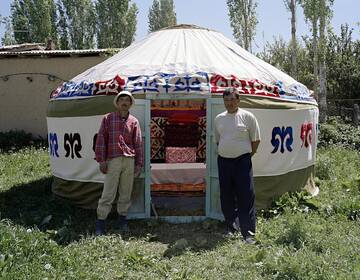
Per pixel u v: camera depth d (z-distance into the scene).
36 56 14.62
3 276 3.94
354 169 9.59
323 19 19.11
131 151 5.58
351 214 6.19
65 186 6.97
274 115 6.50
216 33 7.65
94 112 6.40
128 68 6.52
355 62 21.56
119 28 39.06
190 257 4.84
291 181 6.88
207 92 6.10
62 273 4.21
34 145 13.77
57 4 39.00
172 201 7.07
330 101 20.47
